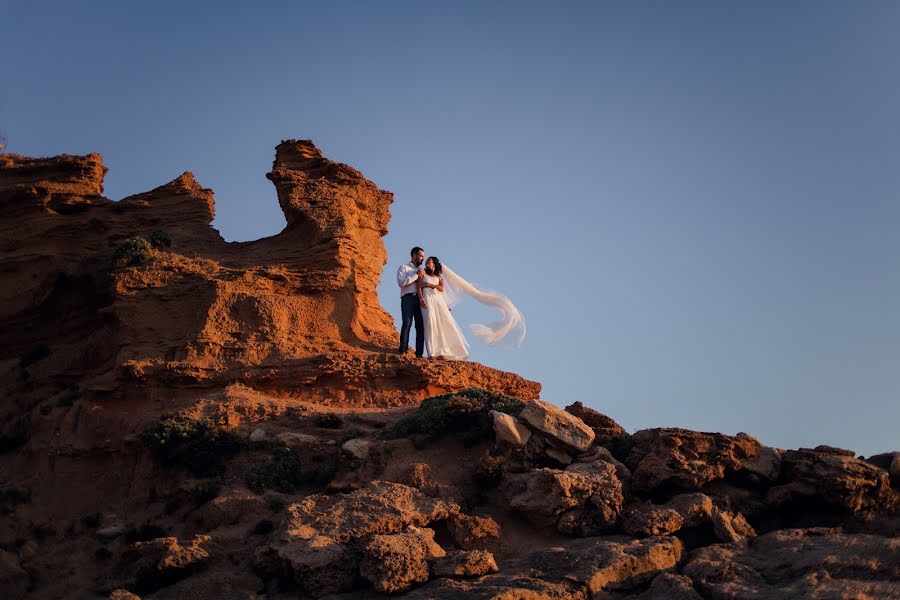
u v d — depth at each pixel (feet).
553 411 75.77
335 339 101.09
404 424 81.05
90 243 120.78
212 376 93.91
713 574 61.26
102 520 83.87
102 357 105.60
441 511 68.59
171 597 63.82
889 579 57.82
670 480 70.38
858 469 69.46
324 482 78.23
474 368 99.45
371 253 110.52
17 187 122.72
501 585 59.72
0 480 95.81
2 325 118.11
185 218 118.73
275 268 102.53
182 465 83.92
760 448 73.41
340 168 112.57
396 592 61.21
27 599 75.77
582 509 68.85
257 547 68.59
